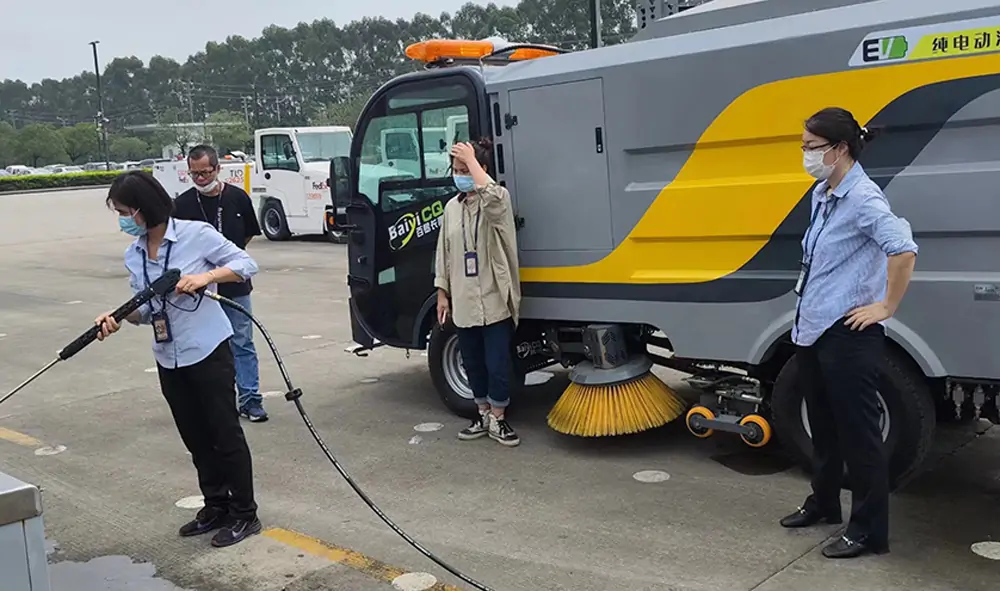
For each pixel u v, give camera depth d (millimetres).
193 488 5188
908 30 4012
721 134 4621
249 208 6141
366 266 6484
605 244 5176
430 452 5570
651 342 5559
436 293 6074
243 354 6293
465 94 5625
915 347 4176
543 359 6012
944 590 3539
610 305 5215
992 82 3850
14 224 26938
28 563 1997
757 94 4465
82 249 20422
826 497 4113
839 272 3680
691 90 4688
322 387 7352
